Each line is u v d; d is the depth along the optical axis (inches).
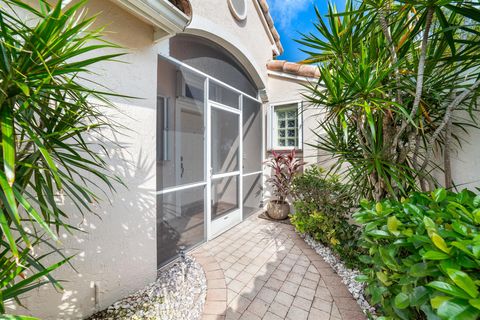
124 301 72.6
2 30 29.6
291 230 146.1
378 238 49.3
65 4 56.6
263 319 67.4
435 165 85.3
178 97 112.9
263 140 205.2
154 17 72.1
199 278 89.4
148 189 82.9
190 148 120.0
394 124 77.8
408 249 42.3
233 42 149.5
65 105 41.2
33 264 36.3
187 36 120.2
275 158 177.5
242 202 169.9
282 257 107.7
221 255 110.2
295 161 174.2
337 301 75.2
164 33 81.0
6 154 26.4
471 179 84.0
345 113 80.1
